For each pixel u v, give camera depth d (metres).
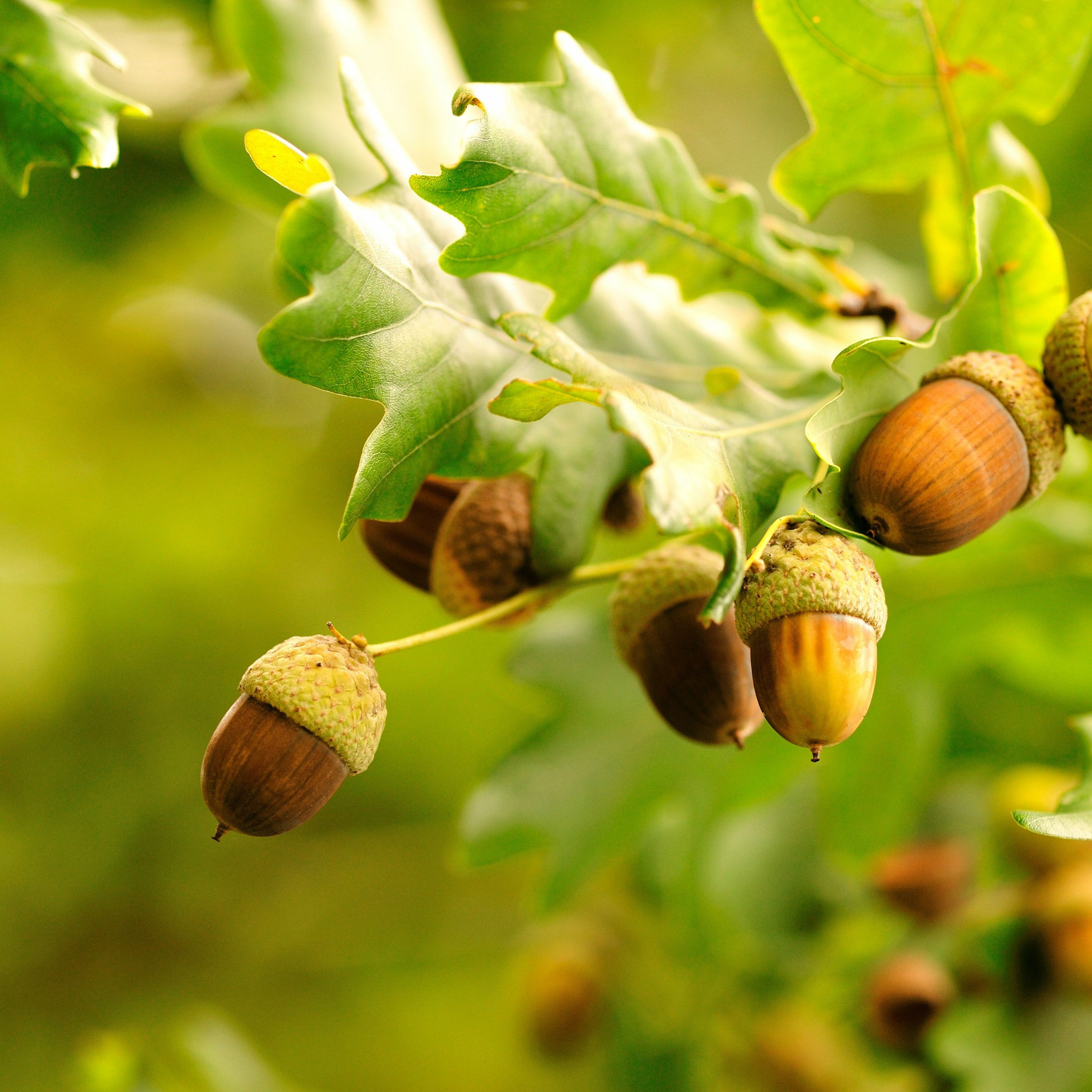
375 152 0.58
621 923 0.97
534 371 0.59
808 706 0.56
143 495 1.49
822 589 0.56
